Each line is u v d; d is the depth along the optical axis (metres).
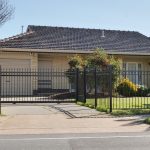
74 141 11.23
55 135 12.45
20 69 29.58
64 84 30.44
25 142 11.15
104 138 11.70
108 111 18.05
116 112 17.59
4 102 23.09
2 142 11.18
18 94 29.25
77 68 23.77
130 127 14.00
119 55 32.19
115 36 34.44
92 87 24.02
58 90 30.34
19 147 10.39
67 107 20.50
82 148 10.20
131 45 33.19
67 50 30.66
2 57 29.47
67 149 10.09
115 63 25.81
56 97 26.38
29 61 30.00
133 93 26.34
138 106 20.03
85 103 21.66
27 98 25.86
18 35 31.17
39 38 31.39
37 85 29.81
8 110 19.39
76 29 34.28
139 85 28.22
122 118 16.17
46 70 30.58
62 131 13.30
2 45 29.52
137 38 34.62
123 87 26.17
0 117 16.72
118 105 20.59
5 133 12.99
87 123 14.95
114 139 11.50
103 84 23.95
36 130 13.57
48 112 18.48
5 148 10.27
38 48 30.06
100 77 23.30
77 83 23.44
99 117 16.48
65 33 33.25
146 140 11.30
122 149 10.02
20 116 17.06
